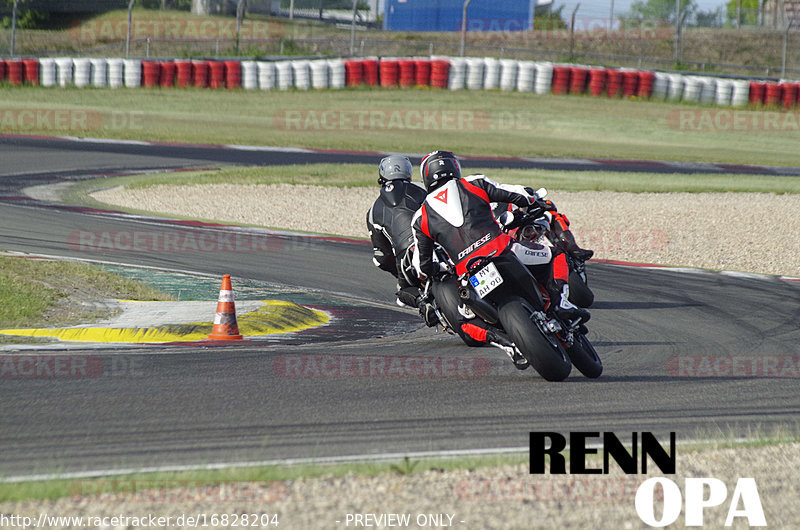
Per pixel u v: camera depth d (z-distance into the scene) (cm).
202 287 3862
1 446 1689
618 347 2928
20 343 2725
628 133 12619
